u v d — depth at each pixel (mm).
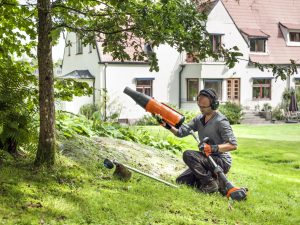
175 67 34000
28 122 6066
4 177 5215
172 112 5809
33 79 6215
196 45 5465
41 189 5070
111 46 6102
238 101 35312
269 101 36438
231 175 8141
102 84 31609
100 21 6305
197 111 31594
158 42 5391
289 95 36688
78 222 4348
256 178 8203
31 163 5852
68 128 7832
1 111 5773
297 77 37406
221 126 6105
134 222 4512
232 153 14008
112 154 7395
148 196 5449
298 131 25828
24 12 6273
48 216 4367
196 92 34188
